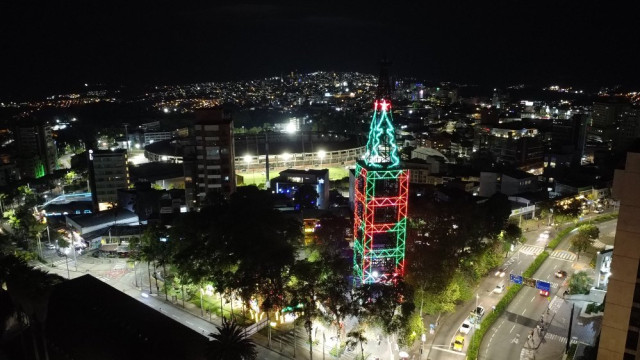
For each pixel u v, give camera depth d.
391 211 123.56
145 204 197.25
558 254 168.25
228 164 185.62
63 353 94.69
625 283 69.00
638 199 66.12
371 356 107.25
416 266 122.19
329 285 106.44
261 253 114.94
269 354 105.94
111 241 166.62
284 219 148.62
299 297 104.50
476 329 117.19
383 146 123.56
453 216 147.88
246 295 107.12
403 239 123.50
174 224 148.62
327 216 176.62
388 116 120.19
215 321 119.56
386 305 101.56
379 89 119.06
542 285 118.94
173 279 130.50
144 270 151.50
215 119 185.50
